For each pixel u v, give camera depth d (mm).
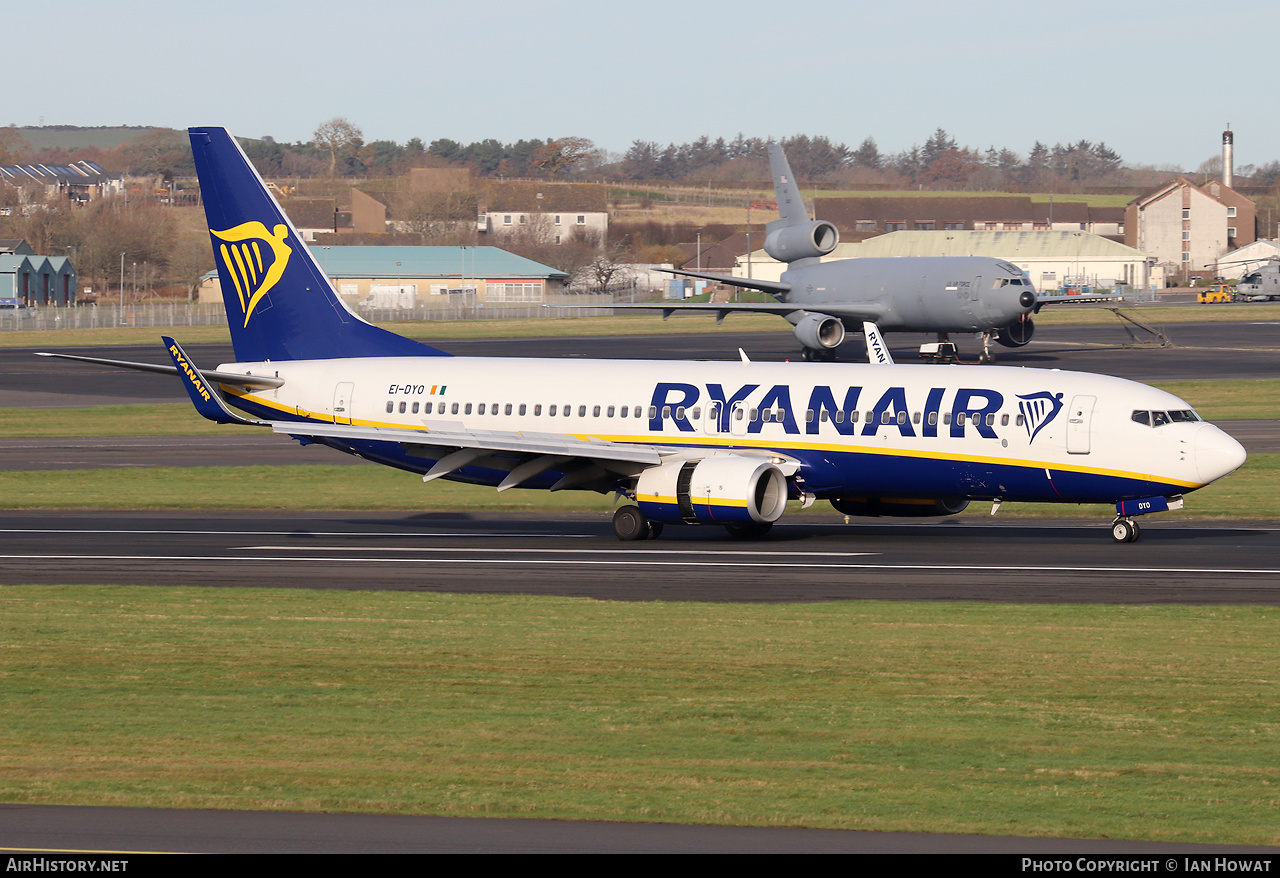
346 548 153500
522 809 63469
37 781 68188
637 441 164375
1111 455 145750
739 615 111125
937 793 65938
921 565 136375
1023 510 180750
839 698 84938
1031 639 100812
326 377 179125
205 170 184000
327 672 92750
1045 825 61188
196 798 65062
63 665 95188
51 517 185125
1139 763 71000
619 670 92688
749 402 160250
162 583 129500
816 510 185625
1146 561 137125
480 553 148875
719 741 75562
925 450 152250
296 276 183125
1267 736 75938
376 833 59875
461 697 85812
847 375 159500
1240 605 113188
